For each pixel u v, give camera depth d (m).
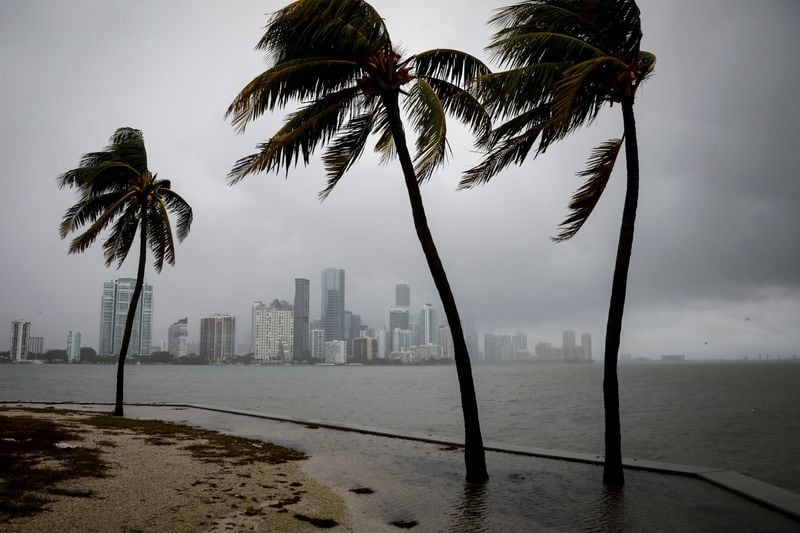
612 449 10.28
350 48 10.77
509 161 12.02
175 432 16.45
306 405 43.22
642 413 38.41
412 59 11.41
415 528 7.81
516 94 10.12
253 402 45.59
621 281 10.04
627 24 9.67
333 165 13.32
